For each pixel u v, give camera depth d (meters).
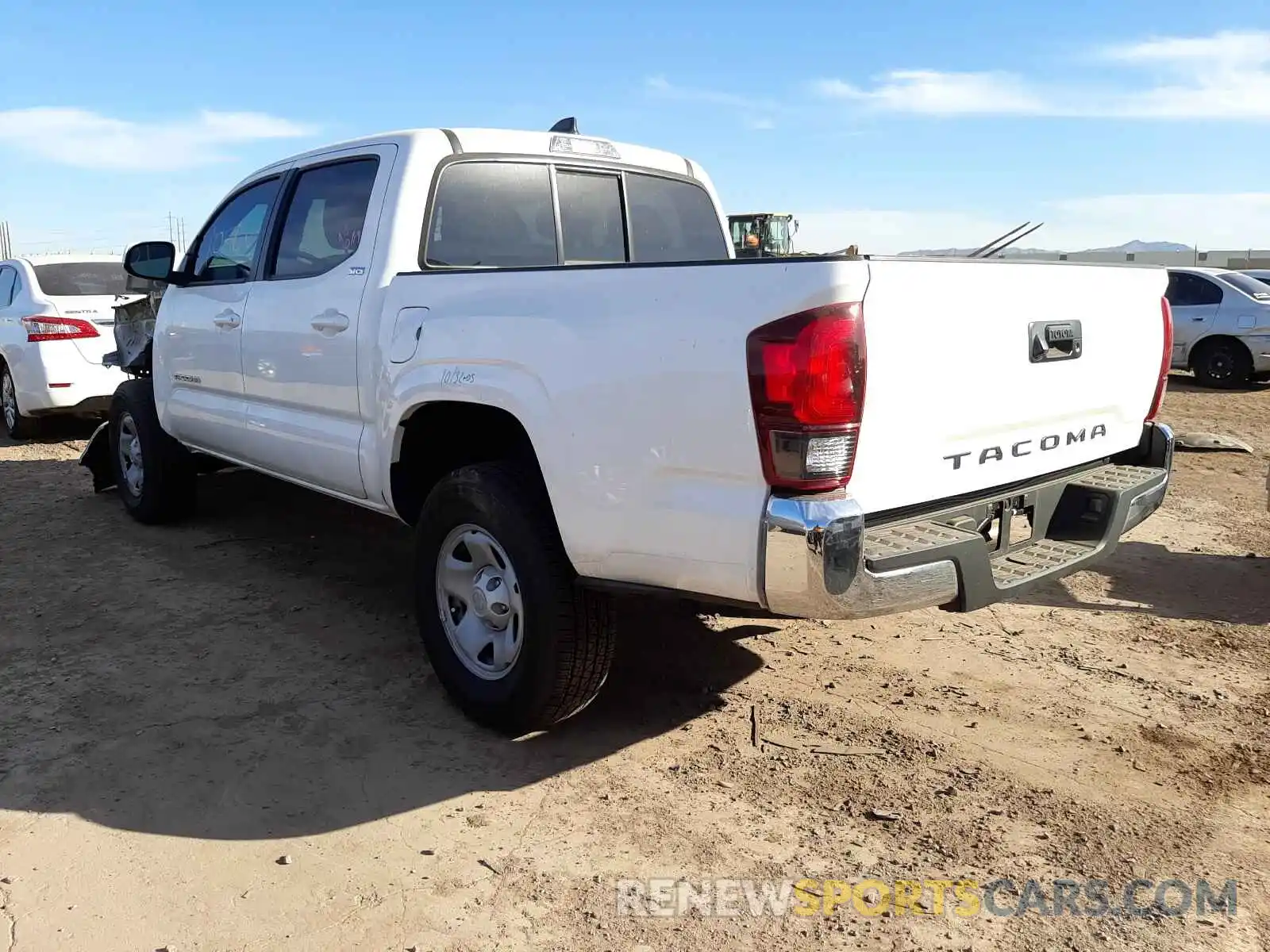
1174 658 4.33
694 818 3.03
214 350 5.08
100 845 2.85
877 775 3.29
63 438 9.53
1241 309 14.55
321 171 4.45
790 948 2.46
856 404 2.61
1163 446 3.86
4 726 3.55
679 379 2.79
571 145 4.52
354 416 4.05
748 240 23.39
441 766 3.32
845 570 2.60
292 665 4.12
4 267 9.47
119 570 5.34
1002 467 3.20
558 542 3.23
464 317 3.41
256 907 2.59
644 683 4.00
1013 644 4.48
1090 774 3.32
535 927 2.53
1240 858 2.85
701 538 2.79
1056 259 3.38
